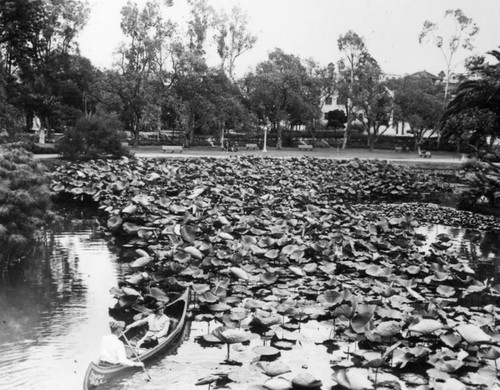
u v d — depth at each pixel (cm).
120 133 4150
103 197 2761
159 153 5116
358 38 6575
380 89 6606
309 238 1886
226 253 1630
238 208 2381
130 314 1288
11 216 1708
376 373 966
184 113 5766
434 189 3775
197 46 6100
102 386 909
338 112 8219
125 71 5394
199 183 2977
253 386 864
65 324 1218
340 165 4397
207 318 1234
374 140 6950
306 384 862
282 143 7362
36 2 4147
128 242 2016
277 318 1159
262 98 6356
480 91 3528
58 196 3062
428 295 1428
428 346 1094
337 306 1272
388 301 1326
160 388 915
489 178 2983
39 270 1648
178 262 1534
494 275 1733
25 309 1312
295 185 3428
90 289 1474
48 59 4844
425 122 6875
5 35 4325
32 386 934
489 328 1099
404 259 1666
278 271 1555
